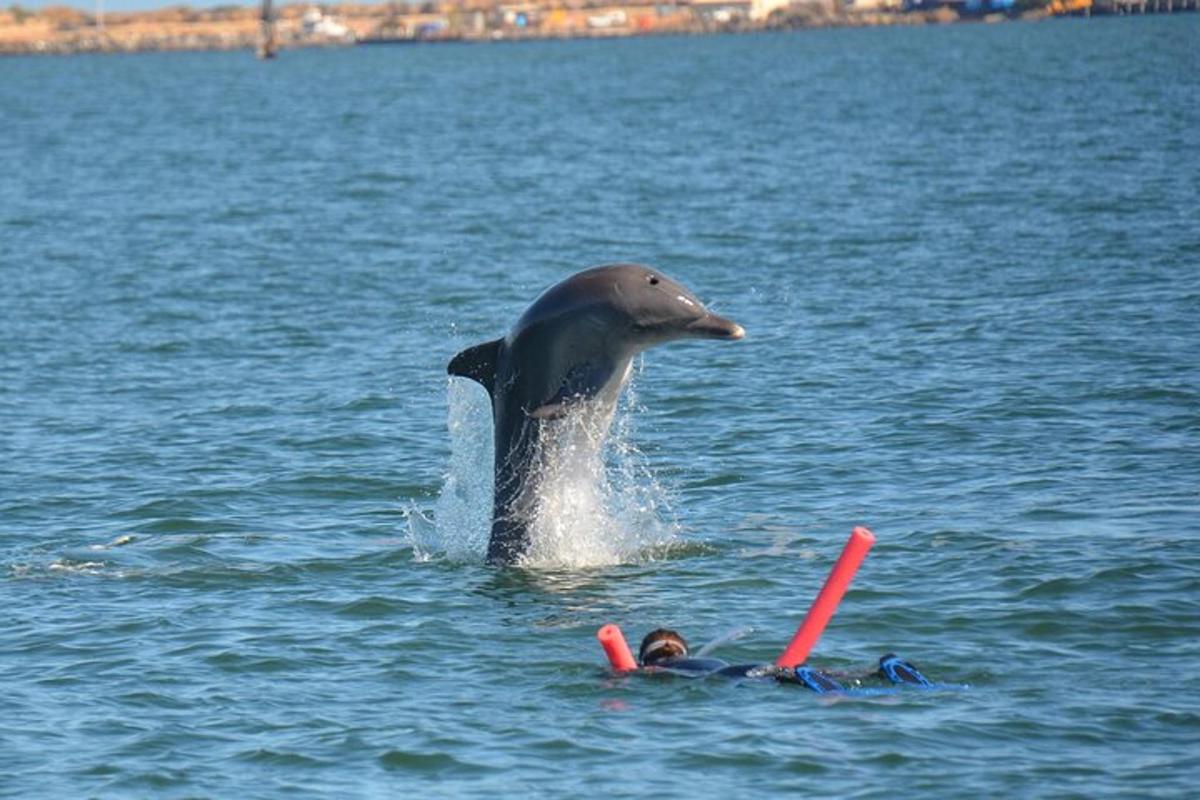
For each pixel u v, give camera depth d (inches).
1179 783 1350.9
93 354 3410.4
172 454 2556.6
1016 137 7588.6
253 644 1712.6
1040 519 2064.5
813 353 3122.5
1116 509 2095.2
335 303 3991.1
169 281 4407.0
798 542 2020.2
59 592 1894.7
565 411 1910.7
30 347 3499.0
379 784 1391.5
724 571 1918.1
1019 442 2445.9
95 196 6953.7
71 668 1659.7
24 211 6387.8
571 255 4690.0
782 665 1577.3
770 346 3193.9
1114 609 1738.4
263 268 4608.8
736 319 3518.7
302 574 1946.4
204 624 1777.8
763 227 5009.8
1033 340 3132.4
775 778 1378.0
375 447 2576.3
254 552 2042.3
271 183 7278.5
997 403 2669.8
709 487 2289.6
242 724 1515.7
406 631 1742.1
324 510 2244.1
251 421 2765.7
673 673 1590.8
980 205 5196.9
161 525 2182.6
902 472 2321.6
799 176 6481.3
